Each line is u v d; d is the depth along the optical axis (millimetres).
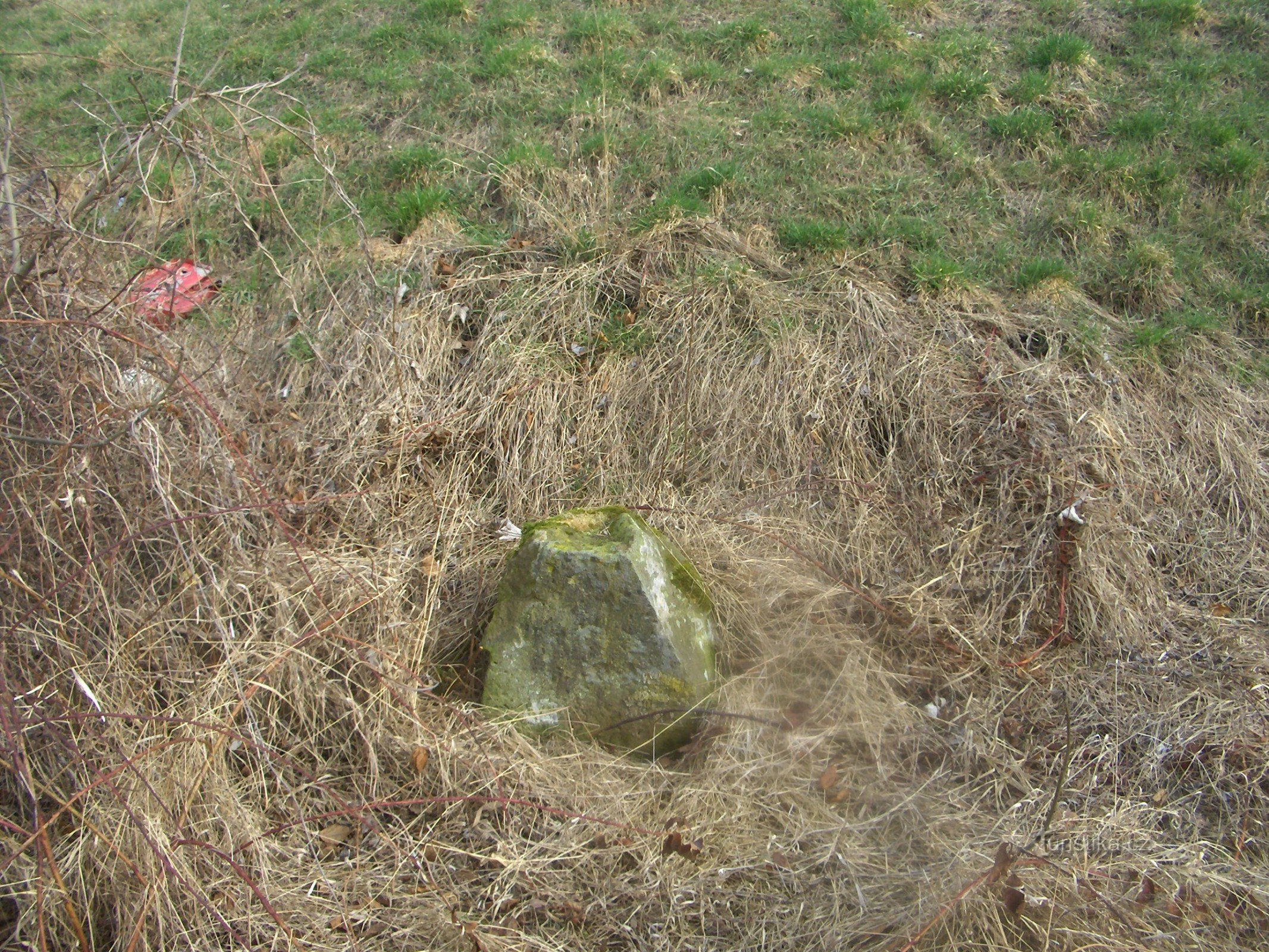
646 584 3273
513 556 3445
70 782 2885
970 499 4090
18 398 3258
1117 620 3717
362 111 6277
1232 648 3682
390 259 5031
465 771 3080
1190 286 4953
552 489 4246
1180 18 6418
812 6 6812
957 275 4750
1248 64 6125
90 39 7996
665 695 3244
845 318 4602
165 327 4027
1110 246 5121
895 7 6676
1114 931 2752
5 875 2605
